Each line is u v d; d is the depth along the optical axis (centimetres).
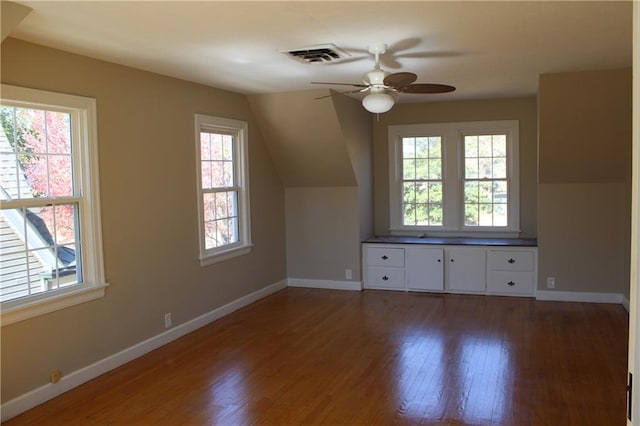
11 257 334
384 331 491
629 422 114
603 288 572
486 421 313
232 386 372
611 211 562
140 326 434
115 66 406
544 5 282
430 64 426
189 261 493
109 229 400
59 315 360
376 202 708
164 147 458
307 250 678
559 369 390
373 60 407
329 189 659
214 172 539
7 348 326
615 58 418
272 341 468
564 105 494
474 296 616
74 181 378
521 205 650
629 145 515
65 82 364
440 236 684
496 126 646
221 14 288
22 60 334
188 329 493
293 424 315
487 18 303
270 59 399
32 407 341
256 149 607
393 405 337
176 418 325
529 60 421
